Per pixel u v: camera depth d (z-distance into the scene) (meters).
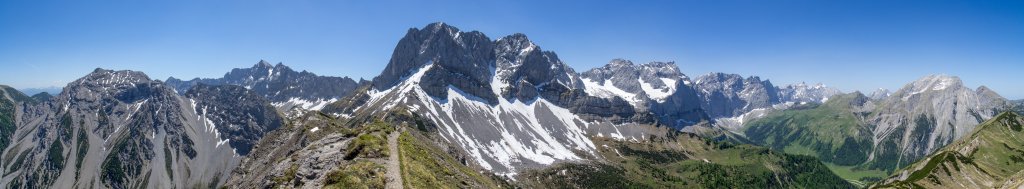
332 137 163.38
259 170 178.38
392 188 100.38
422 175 114.06
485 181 166.12
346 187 97.31
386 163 117.00
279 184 122.06
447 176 129.12
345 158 122.44
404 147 139.62
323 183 103.75
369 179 102.19
